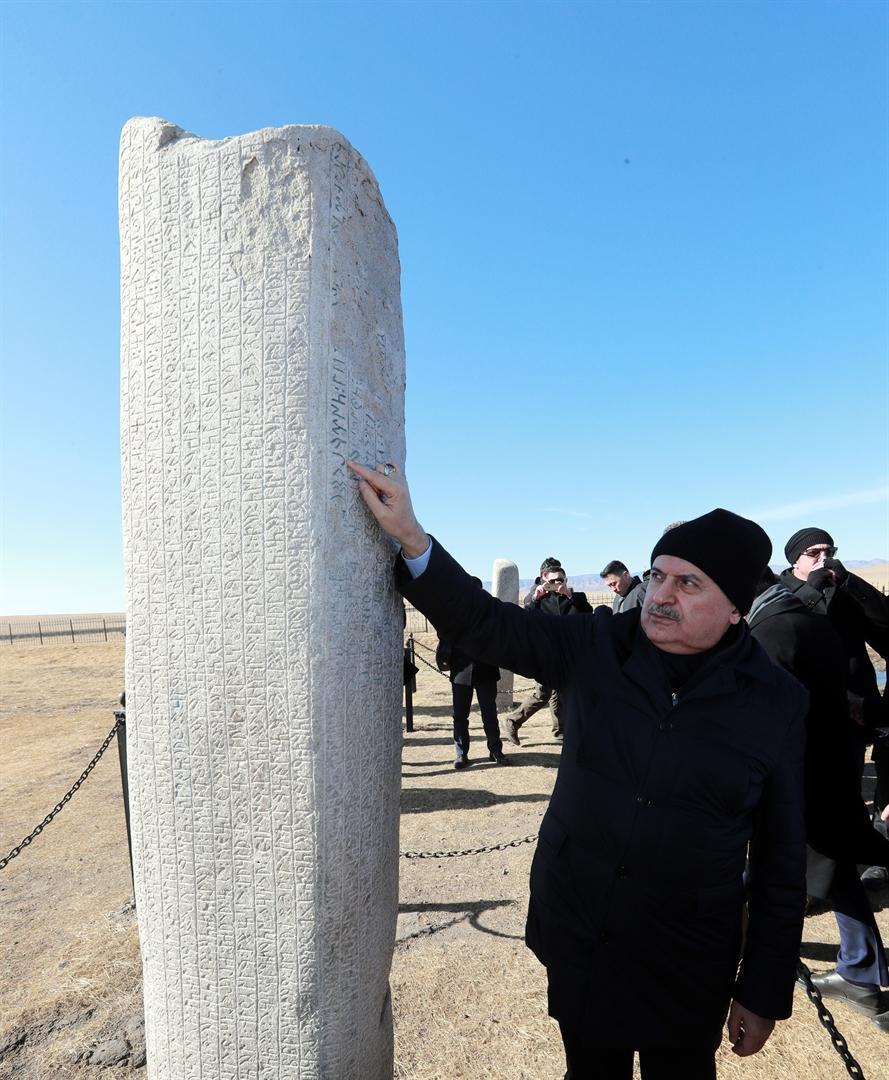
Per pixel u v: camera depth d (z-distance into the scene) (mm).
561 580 6922
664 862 1697
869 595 3863
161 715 1924
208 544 1853
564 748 1927
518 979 3314
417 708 11070
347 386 1854
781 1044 2799
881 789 3955
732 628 1860
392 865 2125
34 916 4125
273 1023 1866
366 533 1900
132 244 1968
